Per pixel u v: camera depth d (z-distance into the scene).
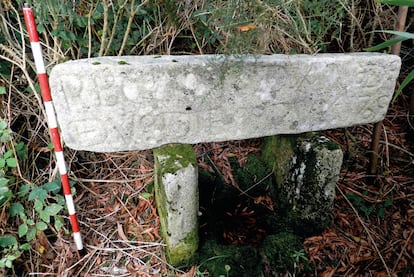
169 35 1.81
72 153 1.77
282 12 1.50
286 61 1.27
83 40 1.65
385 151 2.03
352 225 1.69
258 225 1.70
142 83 1.17
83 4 1.57
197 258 1.47
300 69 1.31
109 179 1.82
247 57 1.22
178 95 1.22
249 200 1.82
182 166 1.27
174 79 1.19
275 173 1.81
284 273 1.47
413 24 2.04
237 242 1.61
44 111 1.61
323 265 1.51
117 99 1.17
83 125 1.19
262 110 1.35
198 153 1.95
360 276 1.47
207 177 1.83
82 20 1.53
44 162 1.74
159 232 1.59
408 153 1.92
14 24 1.58
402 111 2.22
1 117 1.60
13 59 1.57
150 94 1.19
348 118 1.50
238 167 1.92
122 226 1.62
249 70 1.24
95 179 1.81
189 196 1.31
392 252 1.57
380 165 1.95
